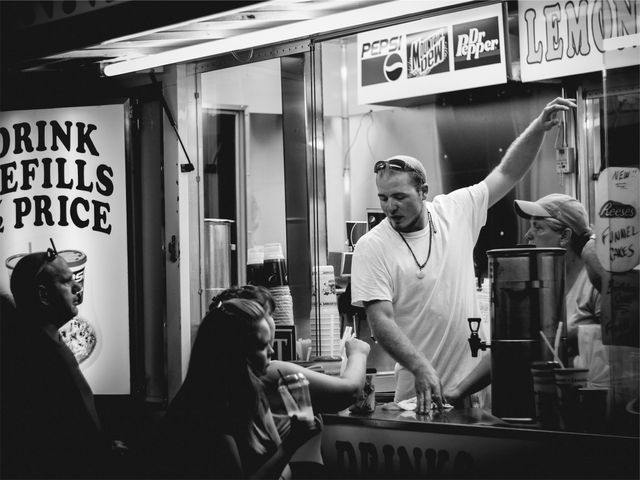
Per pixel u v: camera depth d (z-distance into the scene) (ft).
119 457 10.69
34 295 11.03
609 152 9.64
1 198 14.57
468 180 16.90
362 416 10.87
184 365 14.20
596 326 11.99
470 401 11.65
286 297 13.79
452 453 9.90
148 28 11.50
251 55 14.05
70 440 10.57
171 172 14.39
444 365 12.12
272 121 14.93
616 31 9.59
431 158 17.52
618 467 8.68
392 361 15.85
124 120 14.32
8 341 10.86
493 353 10.17
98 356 14.17
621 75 9.56
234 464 8.75
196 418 8.82
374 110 18.63
